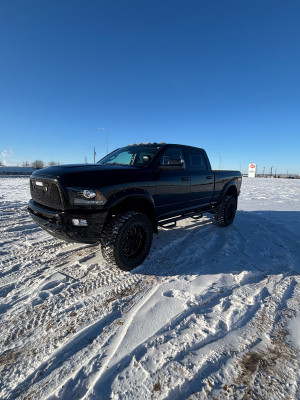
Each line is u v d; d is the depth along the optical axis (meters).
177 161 3.51
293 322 2.07
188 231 4.96
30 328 2.04
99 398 1.39
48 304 2.38
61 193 2.75
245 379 1.52
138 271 3.09
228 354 1.72
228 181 5.47
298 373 1.56
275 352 1.74
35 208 3.16
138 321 2.07
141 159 3.84
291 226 5.44
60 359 1.71
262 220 6.07
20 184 17.45
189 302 2.33
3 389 1.49
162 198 3.71
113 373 1.56
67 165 3.37
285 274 2.98
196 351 1.74
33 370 1.62
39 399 1.42
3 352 1.79
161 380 1.50
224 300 2.38
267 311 2.22
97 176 2.91
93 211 2.77
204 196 4.75
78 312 2.25
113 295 2.52
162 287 2.66
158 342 1.83
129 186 3.13
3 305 2.36
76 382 1.52
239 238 4.47
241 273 2.92
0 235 4.55
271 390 1.45
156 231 3.60
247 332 1.94
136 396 1.41
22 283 2.80
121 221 2.93
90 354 1.76
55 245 4.05
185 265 3.26
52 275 2.98
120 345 1.80
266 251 3.78
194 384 1.48
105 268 3.19
